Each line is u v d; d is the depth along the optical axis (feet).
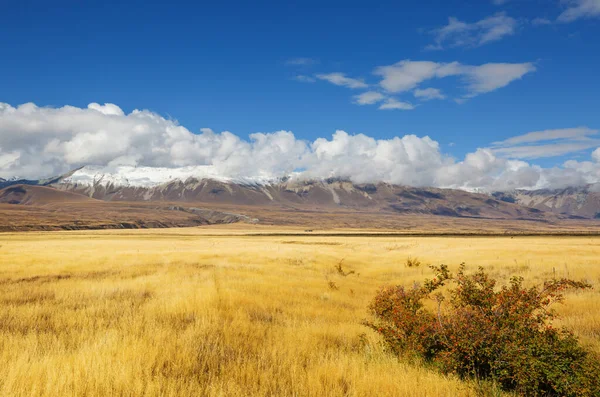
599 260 86.84
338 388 16.80
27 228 599.16
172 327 26.68
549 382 17.75
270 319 32.22
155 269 69.15
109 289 44.24
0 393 14.82
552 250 123.65
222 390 15.74
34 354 19.62
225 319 29.73
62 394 14.88
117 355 19.03
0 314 30.35
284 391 16.33
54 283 49.39
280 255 109.91
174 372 17.98
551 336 19.40
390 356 21.90
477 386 17.85
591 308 36.60
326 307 38.73
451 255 115.14
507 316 20.33
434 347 21.88
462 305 22.33
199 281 52.24
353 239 315.37
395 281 66.23
